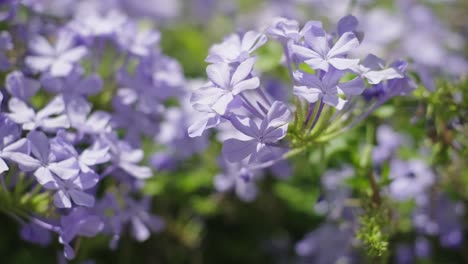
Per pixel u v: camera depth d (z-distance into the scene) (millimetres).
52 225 397
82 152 402
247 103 374
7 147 373
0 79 432
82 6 535
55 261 488
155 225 459
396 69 369
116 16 453
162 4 608
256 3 642
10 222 486
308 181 520
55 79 419
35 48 431
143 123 450
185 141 495
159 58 461
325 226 488
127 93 445
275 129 361
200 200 503
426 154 484
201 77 560
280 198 516
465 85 431
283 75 480
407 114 466
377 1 621
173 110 494
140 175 409
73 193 379
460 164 463
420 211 474
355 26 380
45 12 479
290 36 367
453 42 571
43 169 374
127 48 443
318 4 572
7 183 392
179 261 500
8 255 488
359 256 476
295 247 510
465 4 602
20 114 395
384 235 405
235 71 360
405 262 472
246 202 511
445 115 428
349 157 435
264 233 521
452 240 477
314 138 384
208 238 513
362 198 422
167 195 498
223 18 640
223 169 488
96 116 412
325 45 365
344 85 364
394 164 475
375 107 397
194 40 572
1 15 440
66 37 436
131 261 491
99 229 392
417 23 569
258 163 393
